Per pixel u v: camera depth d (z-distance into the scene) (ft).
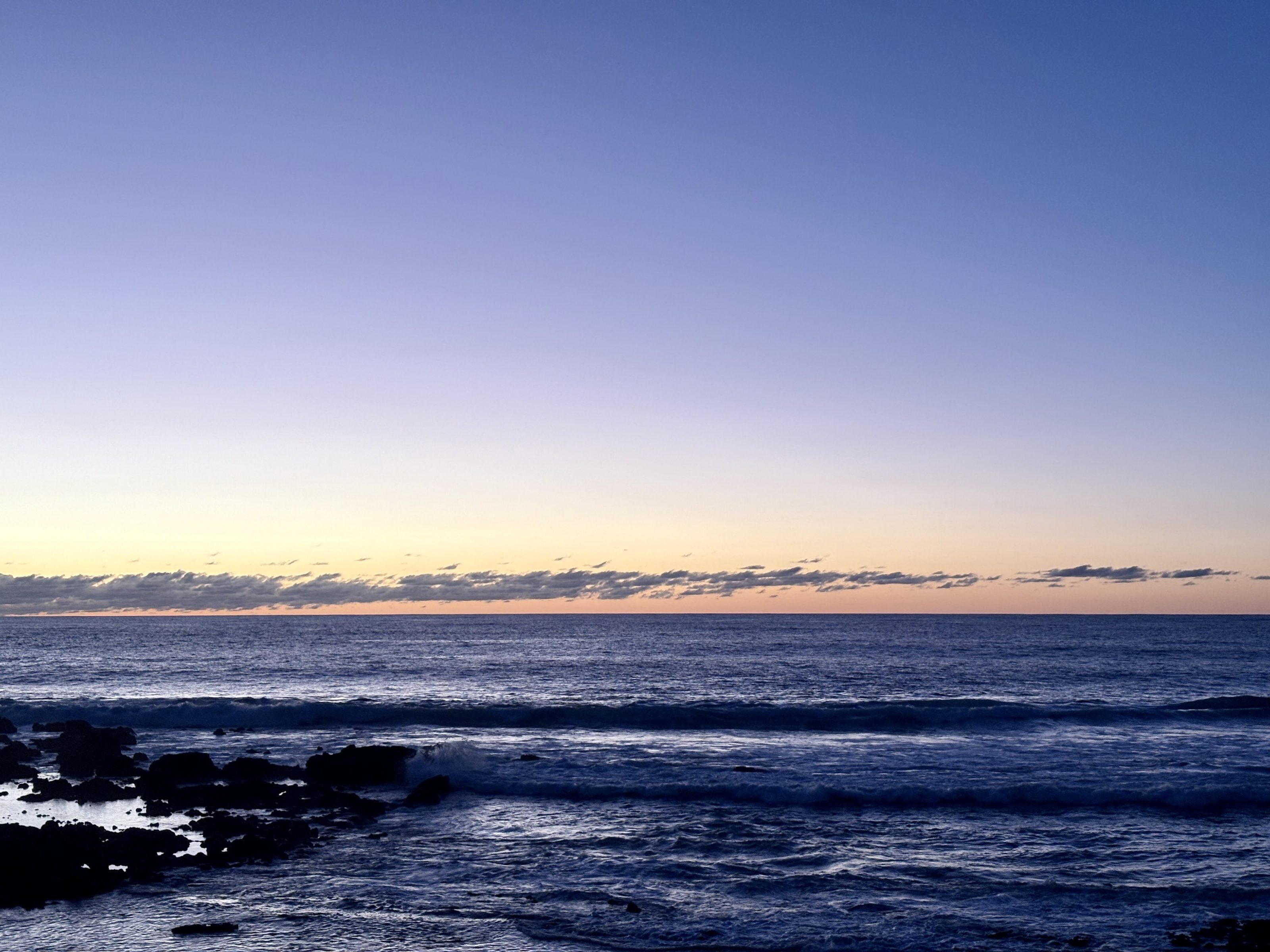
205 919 53.83
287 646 393.70
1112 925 52.90
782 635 516.32
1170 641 417.28
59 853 61.93
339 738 120.16
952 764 97.45
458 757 95.30
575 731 125.18
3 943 49.70
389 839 71.82
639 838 71.67
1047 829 73.56
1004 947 49.85
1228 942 50.31
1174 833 72.33
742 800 84.53
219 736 122.83
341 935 51.57
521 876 62.34
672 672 246.68
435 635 537.24
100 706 136.87
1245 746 110.73
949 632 549.54
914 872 62.85
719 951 49.62
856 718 131.23
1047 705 147.64
